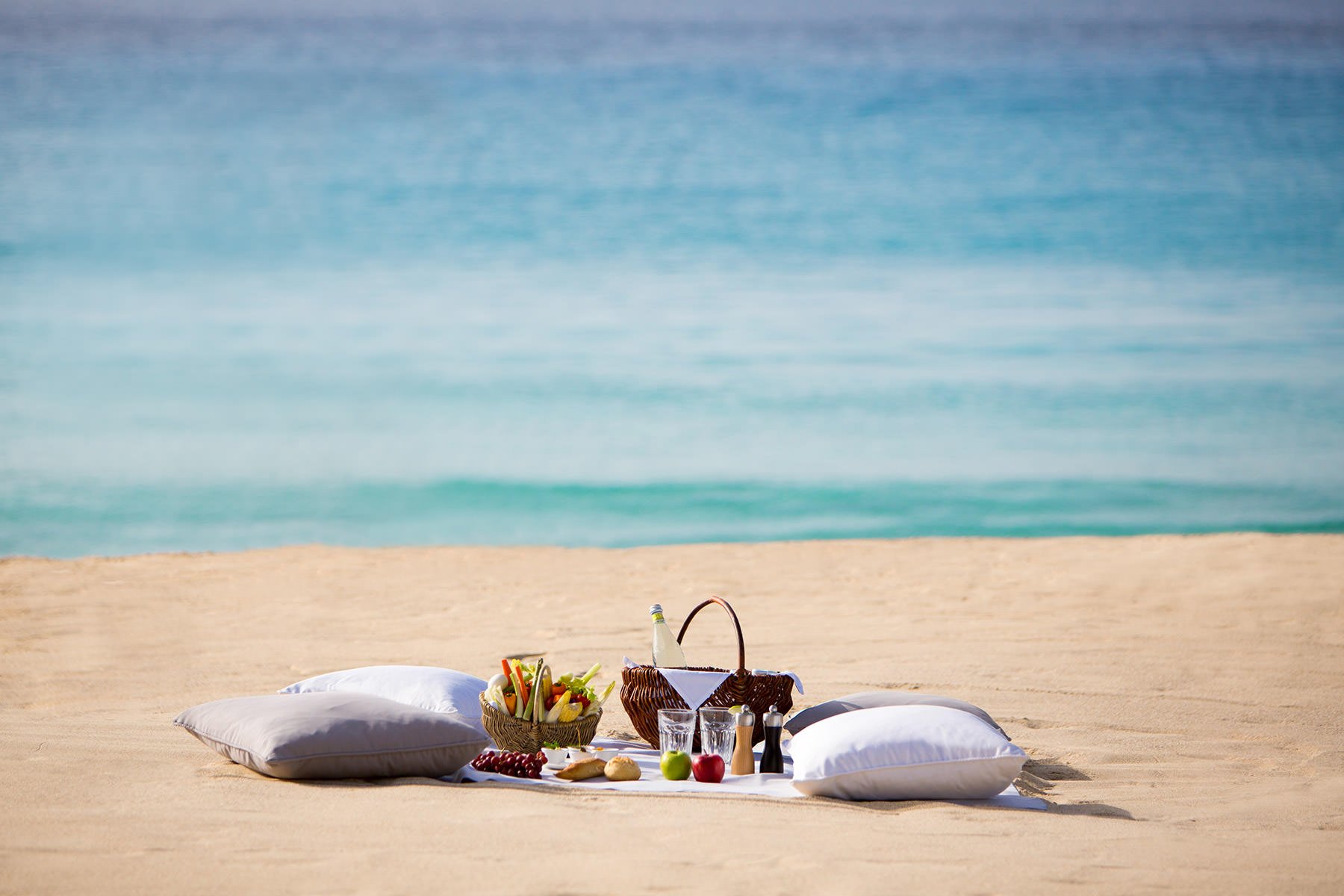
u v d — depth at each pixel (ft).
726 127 184.65
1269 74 210.38
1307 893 12.78
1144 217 126.62
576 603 33.86
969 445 63.41
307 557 41.50
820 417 68.64
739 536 50.11
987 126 178.91
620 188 149.28
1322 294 95.50
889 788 16.14
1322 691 24.08
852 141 173.47
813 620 31.19
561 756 17.94
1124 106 188.24
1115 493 55.36
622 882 12.46
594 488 57.41
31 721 21.09
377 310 98.43
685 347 84.64
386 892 12.13
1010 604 32.76
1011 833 14.56
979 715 18.94
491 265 115.75
